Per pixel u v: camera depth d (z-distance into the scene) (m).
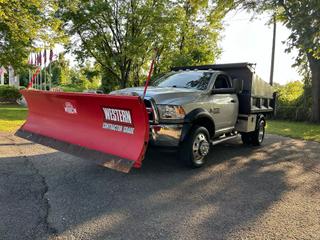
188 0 21.02
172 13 21.17
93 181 4.88
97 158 4.76
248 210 3.88
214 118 6.27
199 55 25.23
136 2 21.69
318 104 18.11
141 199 4.17
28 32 15.47
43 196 4.15
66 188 4.52
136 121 4.45
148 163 6.11
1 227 3.23
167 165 6.00
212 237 3.15
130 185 4.75
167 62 22.91
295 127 14.70
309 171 5.92
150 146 5.09
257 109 8.02
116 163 4.45
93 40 22.28
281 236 3.21
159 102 5.16
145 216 3.62
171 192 4.49
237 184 4.97
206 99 6.03
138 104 4.26
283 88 22.92
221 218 3.62
